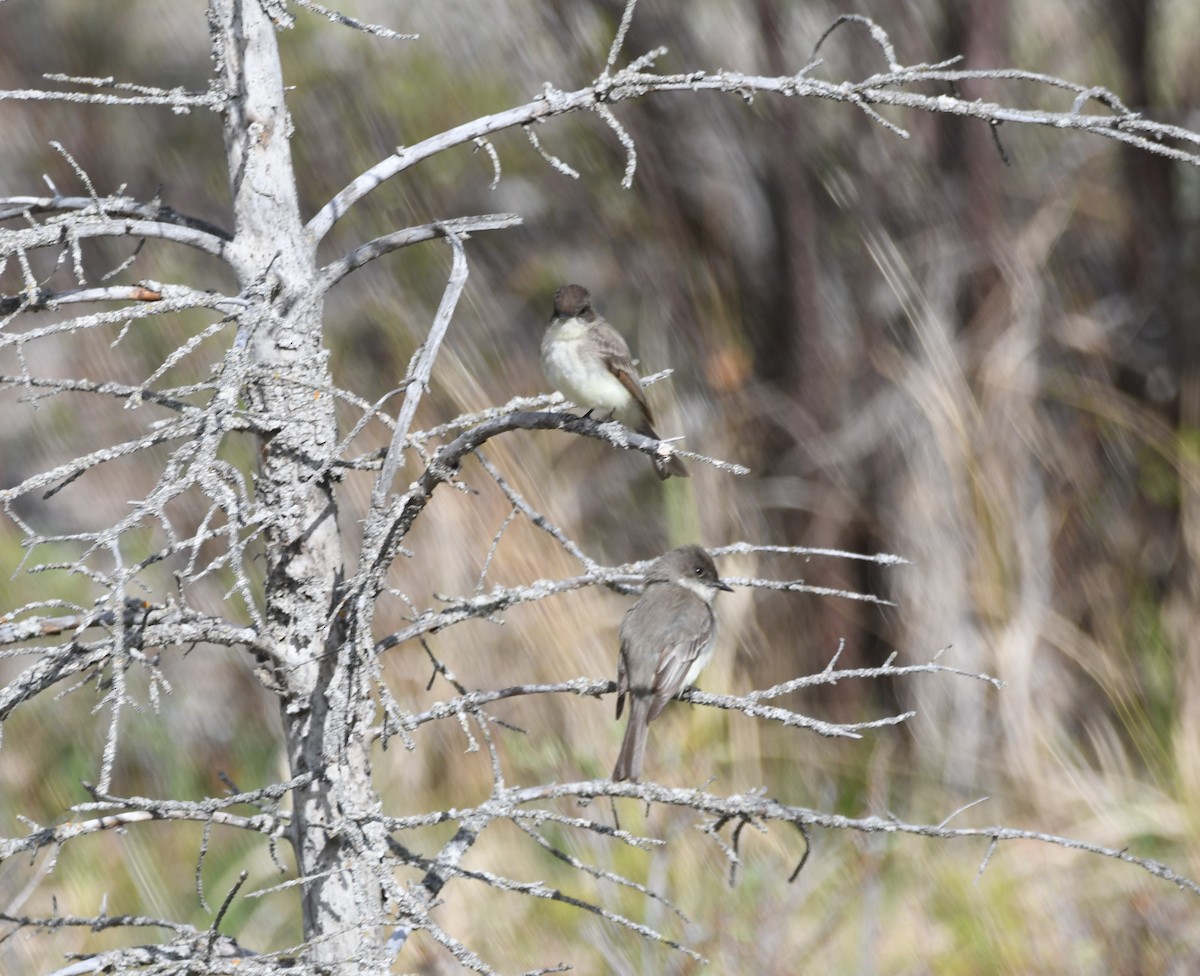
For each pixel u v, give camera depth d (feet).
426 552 43.04
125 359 49.55
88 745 41.22
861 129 46.19
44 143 54.34
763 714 19.10
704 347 48.80
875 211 46.39
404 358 47.85
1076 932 34.65
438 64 52.19
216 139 55.06
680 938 33.40
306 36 52.03
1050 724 41.88
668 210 49.42
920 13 46.42
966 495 43.62
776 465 47.26
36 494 48.29
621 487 47.44
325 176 51.75
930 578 43.57
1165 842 38.14
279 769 40.73
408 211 51.65
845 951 33.91
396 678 40.73
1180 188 48.65
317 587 18.98
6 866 36.94
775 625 45.16
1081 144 48.91
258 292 18.04
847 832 37.55
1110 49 49.26
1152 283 47.70
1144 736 41.16
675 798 18.56
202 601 44.01
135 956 18.13
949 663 42.68
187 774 41.29
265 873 37.19
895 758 42.01
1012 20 49.08
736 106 48.24
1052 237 47.26
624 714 40.42
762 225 48.75
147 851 38.27
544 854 36.86
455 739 40.19
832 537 45.16
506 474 44.37
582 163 50.80
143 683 42.34
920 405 44.24
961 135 45.96
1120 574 44.96
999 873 36.63
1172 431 46.19
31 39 55.26
